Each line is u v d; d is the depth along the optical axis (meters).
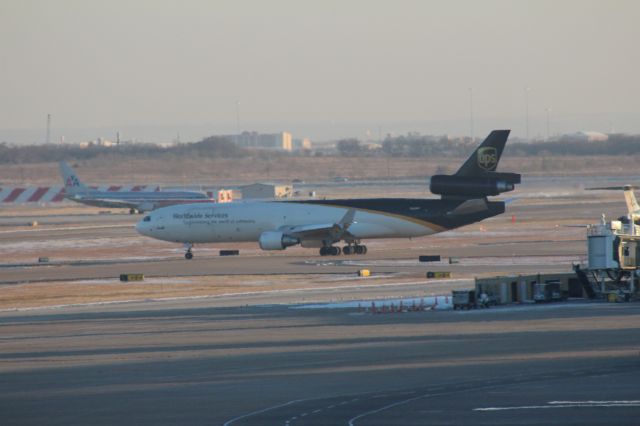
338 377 116.69
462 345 139.75
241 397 105.94
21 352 149.00
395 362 126.69
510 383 108.69
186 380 118.88
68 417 98.56
